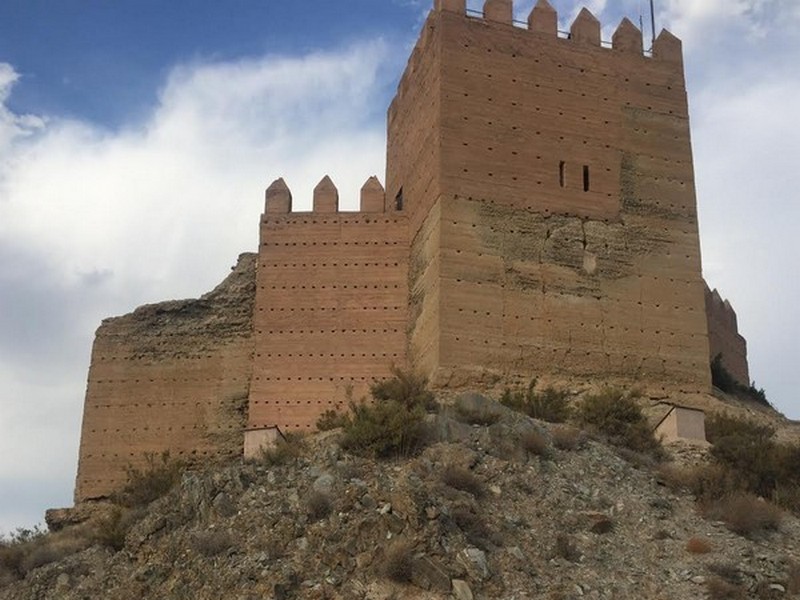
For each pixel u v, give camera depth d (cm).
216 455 4081
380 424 3062
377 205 4284
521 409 3503
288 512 2716
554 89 4150
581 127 4131
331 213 4259
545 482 2961
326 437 3206
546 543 2706
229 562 2591
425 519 2617
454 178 3928
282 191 4306
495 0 4197
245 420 4125
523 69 4141
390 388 3472
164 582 2661
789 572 2647
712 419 3659
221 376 4191
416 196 4181
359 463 2936
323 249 4216
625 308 3947
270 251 4225
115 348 4253
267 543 2617
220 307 4294
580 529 2794
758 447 3291
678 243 4088
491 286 3831
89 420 4153
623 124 4184
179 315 4294
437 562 2512
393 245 4203
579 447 3203
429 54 4231
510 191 3969
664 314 3981
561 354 3828
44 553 3244
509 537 2698
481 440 3106
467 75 4075
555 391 3678
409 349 4031
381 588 2461
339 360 4062
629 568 2645
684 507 2991
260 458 3152
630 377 3866
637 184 4128
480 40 4134
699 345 3975
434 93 4091
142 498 3506
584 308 3906
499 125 4041
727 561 2672
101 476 4069
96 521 3650
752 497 3038
